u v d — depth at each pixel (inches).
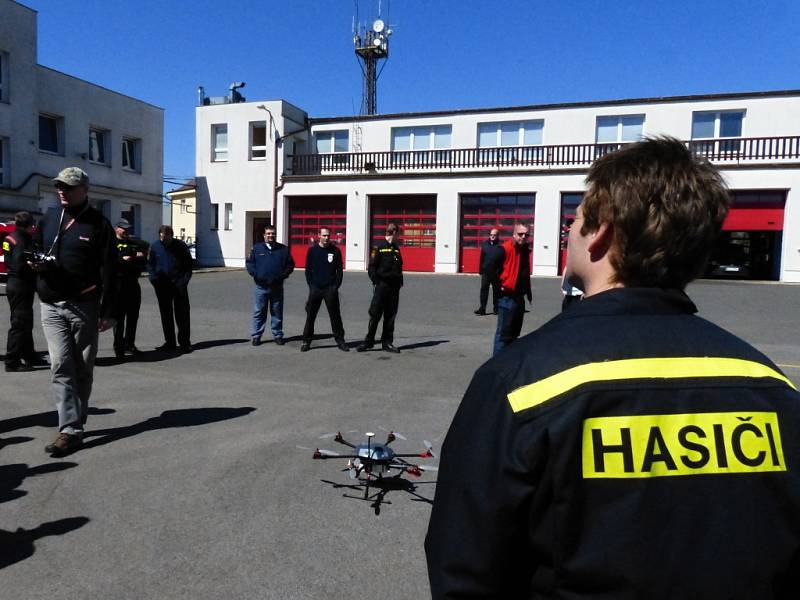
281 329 385.7
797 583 39.2
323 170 1161.4
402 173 1051.9
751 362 43.3
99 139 1064.2
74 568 116.8
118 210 1079.6
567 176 963.3
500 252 280.8
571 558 38.6
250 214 1184.2
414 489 156.4
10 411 223.5
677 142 48.4
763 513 38.8
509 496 39.6
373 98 1691.7
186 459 175.9
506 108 1058.1
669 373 41.1
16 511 141.3
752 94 935.7
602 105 1008.9
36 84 919.7
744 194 893.8
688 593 37.3
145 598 107.2
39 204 929.5
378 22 1658.5
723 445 39.7
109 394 252.8
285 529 133.6
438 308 557.0
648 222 43.8
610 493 38.6
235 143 1169.4
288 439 194.9
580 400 39.7
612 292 45.3
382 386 274.1
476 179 1011.9
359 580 113.8
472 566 40.6
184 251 355.6
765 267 917.8
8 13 868.0
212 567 117.6
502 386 42.4
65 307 180.9
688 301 45.4
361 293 666.8
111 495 150.6
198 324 462.6
